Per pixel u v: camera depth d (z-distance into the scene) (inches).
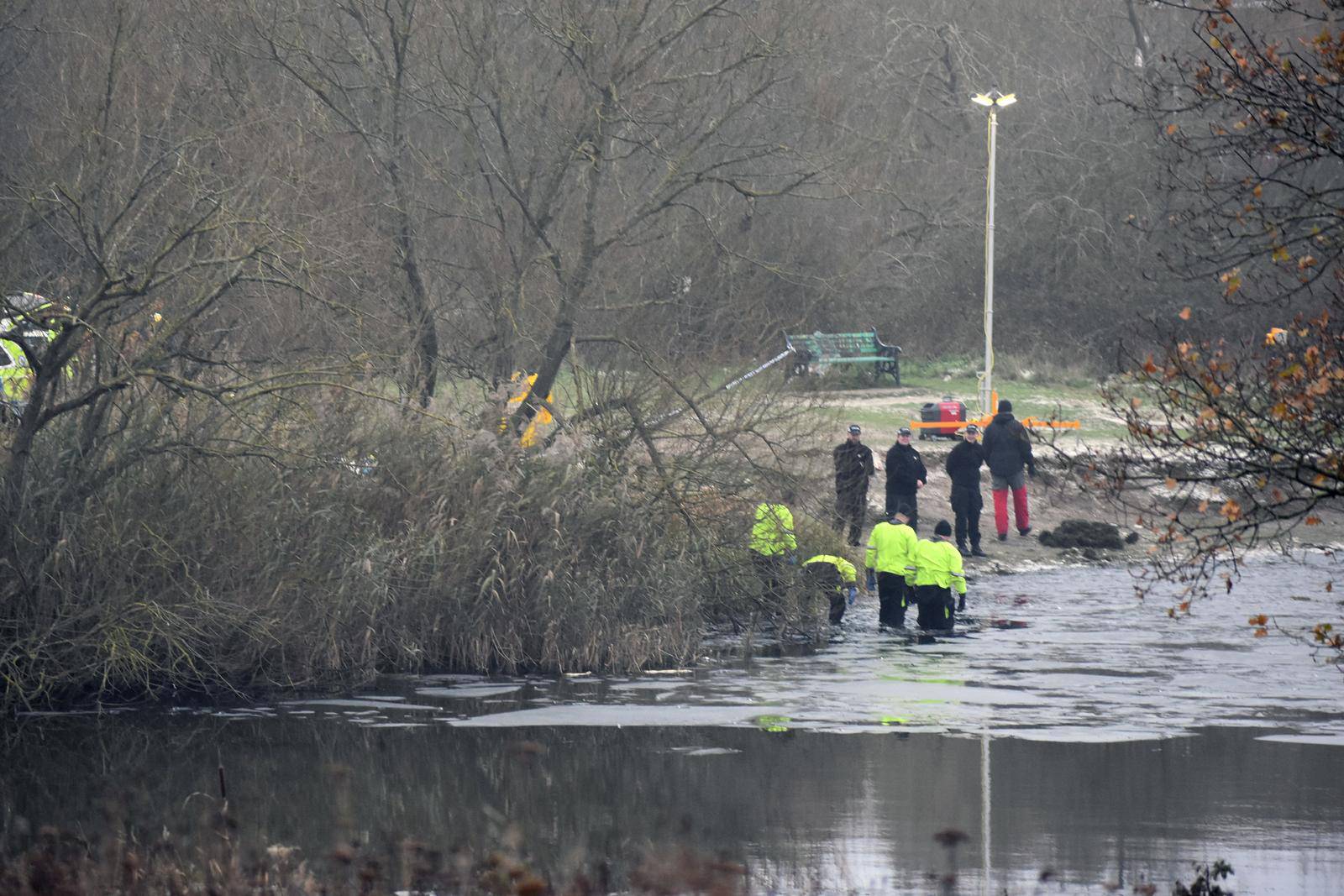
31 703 2210.9
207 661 2249.0
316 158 3036.4
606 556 2682.1
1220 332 5625.0
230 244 2306.8
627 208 3351.4
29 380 2432.3
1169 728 2047.2
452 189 3260.3
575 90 3272.6
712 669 2571.4
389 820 1567.4
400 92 3262.8
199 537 2321.6
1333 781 1734.7
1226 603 3444.9
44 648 2197.3
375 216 3137.3
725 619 3026.6
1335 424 1578.5
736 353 3095.5
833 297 3703.3
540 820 1569.9
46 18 2928.2
